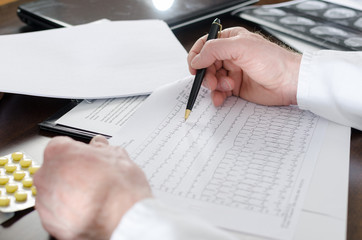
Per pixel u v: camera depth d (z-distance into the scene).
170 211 0.36
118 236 0.35
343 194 0.46
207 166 0.50
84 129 0.57
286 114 0.60
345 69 0.58
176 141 0.54
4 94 0.67
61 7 0.91
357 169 0.51
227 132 0.56
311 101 0.59
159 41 0.78
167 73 0.69
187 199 0.45
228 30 0.67
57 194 0.40
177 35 0.85
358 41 0.74
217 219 0.43
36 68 0.68
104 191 0.39
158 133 0.55
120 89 0.65
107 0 0.95
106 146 0.46
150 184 0.47
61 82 0.66
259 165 0.50
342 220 0.42
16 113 0.63
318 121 0.58
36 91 0.63
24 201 0.46
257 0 0.96
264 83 0.60
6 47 0.74
